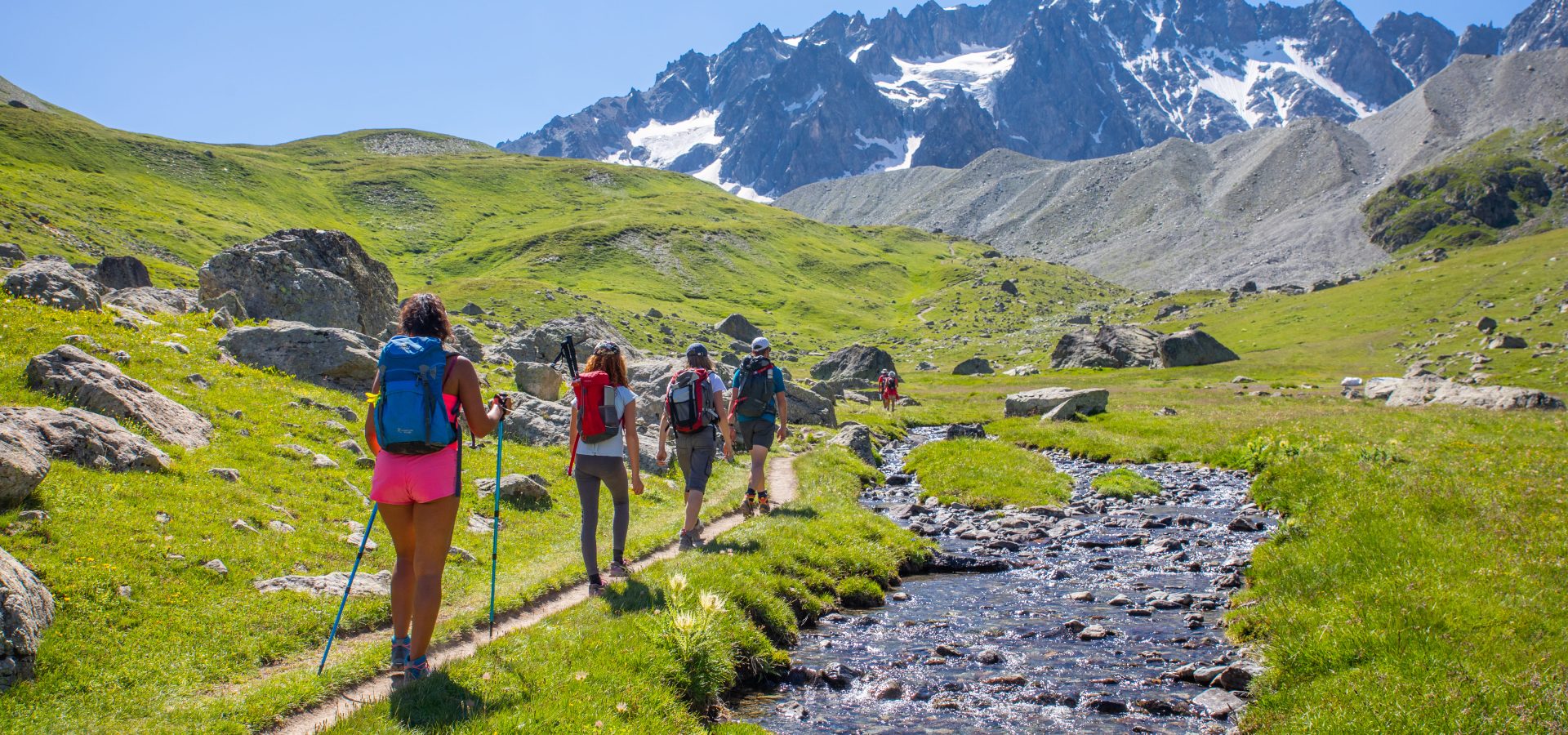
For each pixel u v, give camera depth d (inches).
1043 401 2025.1
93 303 960.9
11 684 298.2
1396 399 2094.0
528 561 554.6
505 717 299.4
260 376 841.5
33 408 484.1
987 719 376.8
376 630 420.8
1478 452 840.9
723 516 748.6
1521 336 3422.7
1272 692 378.6
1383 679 346.6
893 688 410.0
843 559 619.8
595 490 488.1
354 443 716.7
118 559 402.9
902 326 7377.0
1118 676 424.2
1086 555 696.4
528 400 1000.2
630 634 399.2
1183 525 793.6
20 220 5054.1
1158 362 4202.8
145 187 7401.6
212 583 418.0
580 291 6919.3
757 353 725.9
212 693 331.0
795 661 456.4
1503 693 313.7
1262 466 1088.2
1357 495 672.4
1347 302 5147.6
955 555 701.3
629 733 311.0
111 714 300.5
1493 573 439.8
